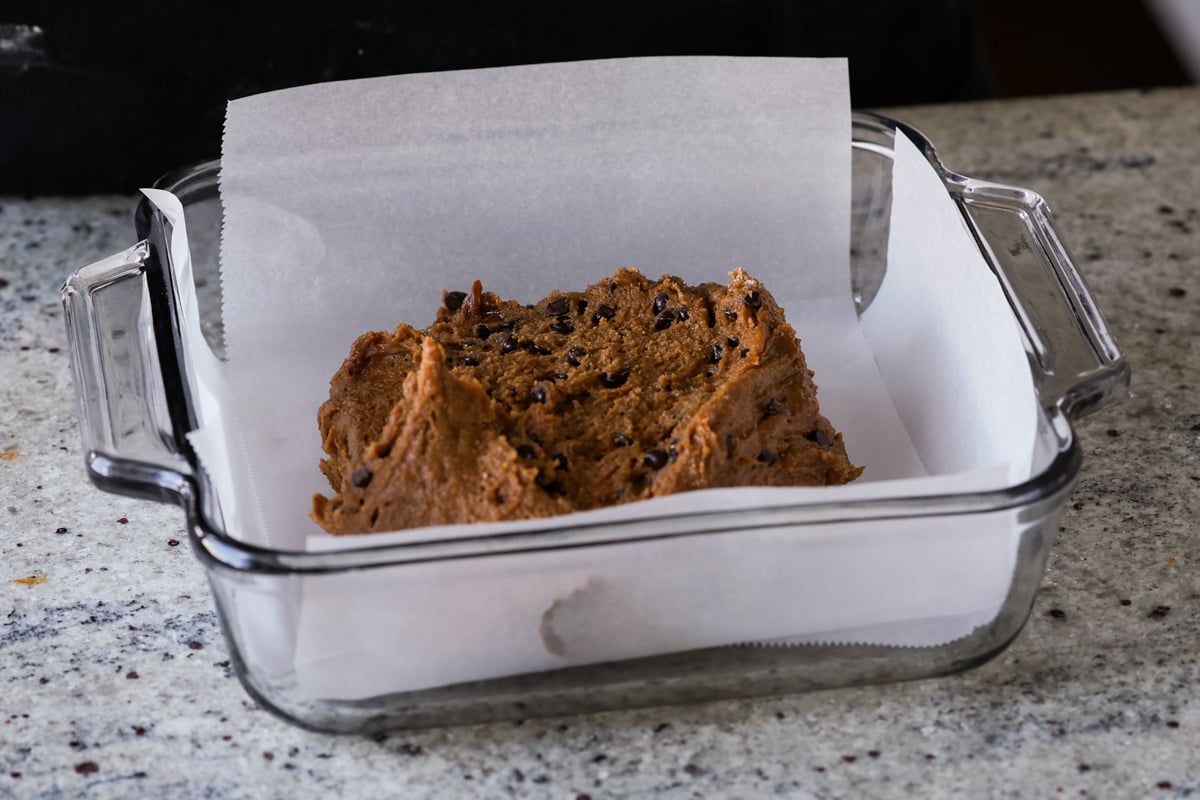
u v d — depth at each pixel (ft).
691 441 1.80
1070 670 1.78
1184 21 4.29
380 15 2.33
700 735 1.73
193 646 1.82
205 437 1.71
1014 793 1.68
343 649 1.66
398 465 1.78
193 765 1.70
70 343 1.82
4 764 1.70
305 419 2.01
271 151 2.02
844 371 2.08
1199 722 1.74
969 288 1.91
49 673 1.78
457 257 2.10
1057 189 2.46
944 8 2.64
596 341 1.94
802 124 2.09
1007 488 1.64
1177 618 1.83
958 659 1.76
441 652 1.67
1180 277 2.30
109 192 2.45
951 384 1.94
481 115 2.05
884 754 1.71
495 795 1.68
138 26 2.28
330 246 2.06
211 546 1.61
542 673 1.71
